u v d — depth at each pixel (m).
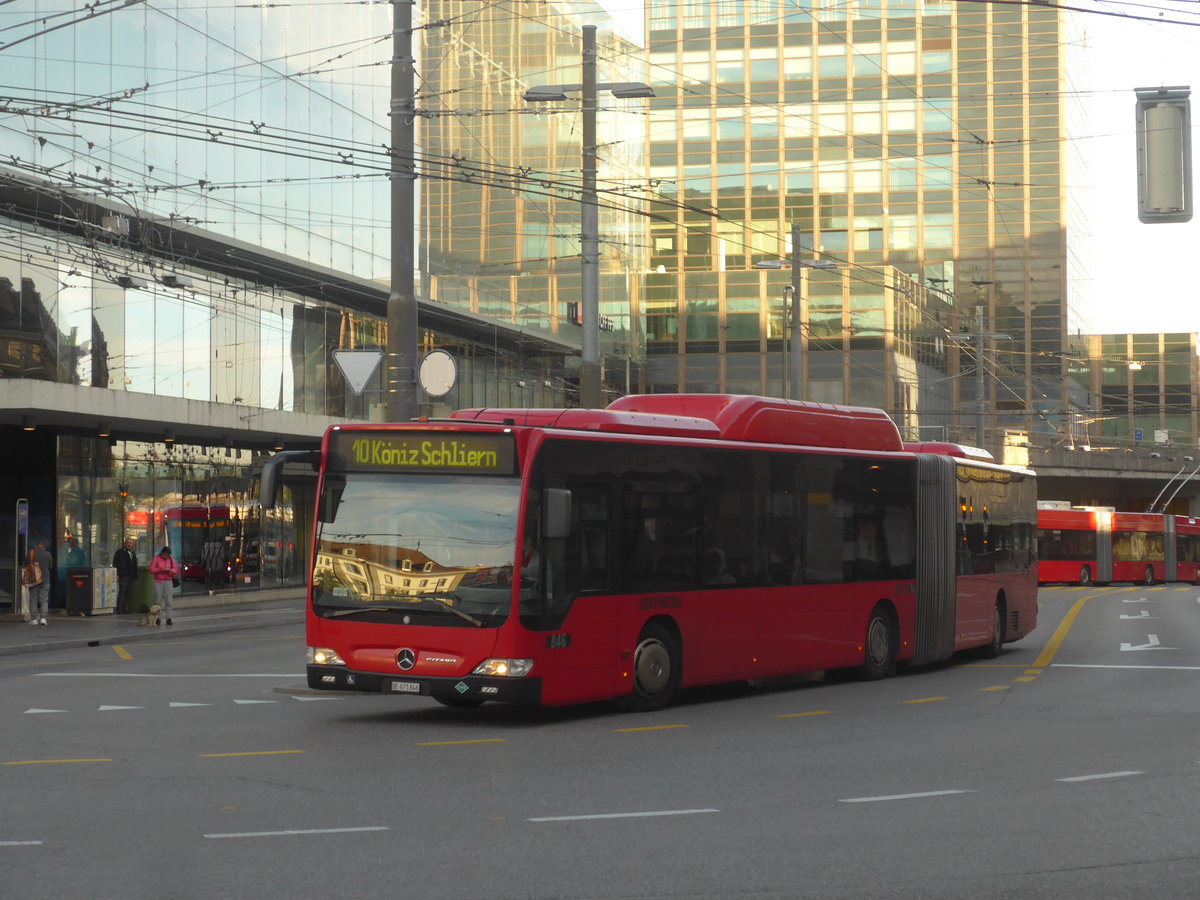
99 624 33.31
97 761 11.96
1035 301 99.31
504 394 58.69
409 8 21.77
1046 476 82.44
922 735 13.90
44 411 32.97
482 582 14.51
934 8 97.44
